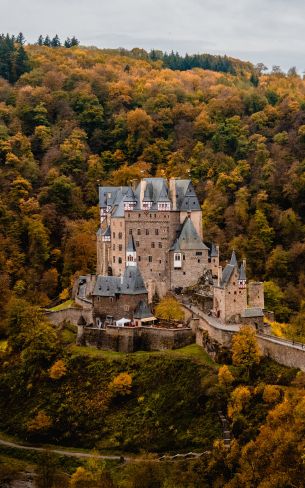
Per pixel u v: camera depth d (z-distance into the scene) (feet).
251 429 507.71
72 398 603.67
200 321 622.13
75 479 501.97
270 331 636.89
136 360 606.14
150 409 569.23
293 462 441.68
